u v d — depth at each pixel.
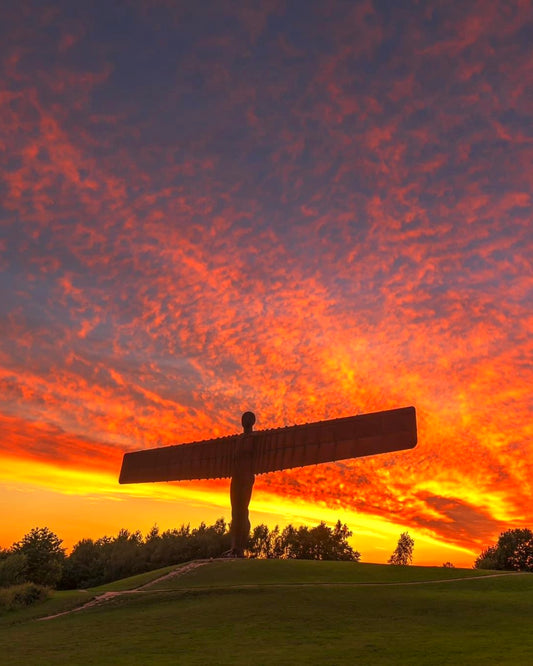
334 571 40.28
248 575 38.84
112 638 25.38
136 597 35.56
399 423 37.81
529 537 82.31
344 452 39.47
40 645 25.27
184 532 87.50
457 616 26.81
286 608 28.78
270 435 44.00
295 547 86.44
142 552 80.62
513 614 27.12
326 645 21.61
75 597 39.81
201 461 47.91
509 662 17.89
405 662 18.56
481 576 38.97
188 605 31.55
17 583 51.00
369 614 27.33
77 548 87.44
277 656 20.12
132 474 52.12
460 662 18.22
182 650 21.97
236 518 44.62
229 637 23.81
